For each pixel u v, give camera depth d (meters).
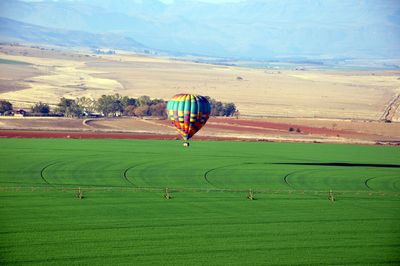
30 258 109.56
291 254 116.00
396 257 115.31
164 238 123.75
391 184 189.62
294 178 192.62
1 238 120.25
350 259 113.81
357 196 170.12
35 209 143.12
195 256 113.31
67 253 112.69
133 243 119.75
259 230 131.88
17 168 190.12
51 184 171.00
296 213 148.00
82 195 158.50
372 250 119.50
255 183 182.88
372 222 141.38
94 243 119.06
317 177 195.50
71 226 130.12
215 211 147.12
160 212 144.25
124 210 145.00
